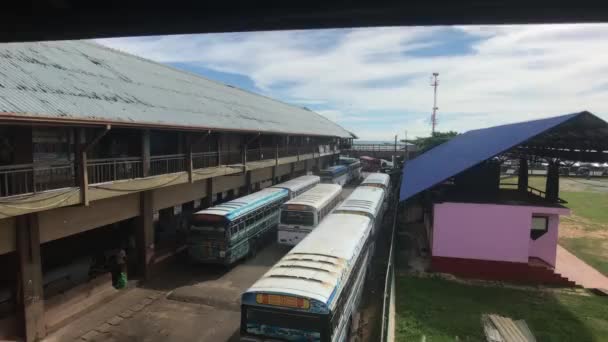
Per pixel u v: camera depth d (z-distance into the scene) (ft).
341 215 58.85
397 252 68.33
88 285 46.24
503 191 72.84
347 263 38.68
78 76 50.37
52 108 36.55
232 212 57.93
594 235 80.23
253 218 65.46
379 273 58.70
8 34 15.75
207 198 71.00
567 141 56.80
